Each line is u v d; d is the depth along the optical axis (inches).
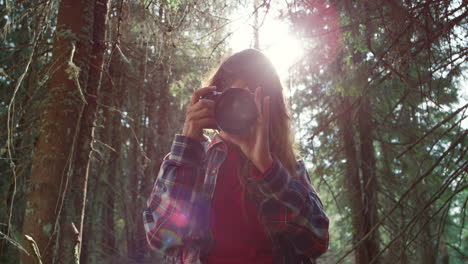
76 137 108.9
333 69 226.4
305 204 42.7
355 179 308.5
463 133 113.4
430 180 263.6
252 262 43.0
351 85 191.8
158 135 410.3
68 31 111.9
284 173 41.4
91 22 118.1
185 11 125.6
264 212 42.5
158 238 44.0
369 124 282.0
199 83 313.4
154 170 424.8
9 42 171.0
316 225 44.3
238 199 44.2
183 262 44.4
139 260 400.2
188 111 47.1
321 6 146.5
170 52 139.2
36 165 105.6
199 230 44.1
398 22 118.3
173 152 46.4
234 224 43.8
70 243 105.2
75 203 109.6
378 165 327.3
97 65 120.5
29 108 122.4
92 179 344.8
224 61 52.2
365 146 302.0
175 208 44.3
